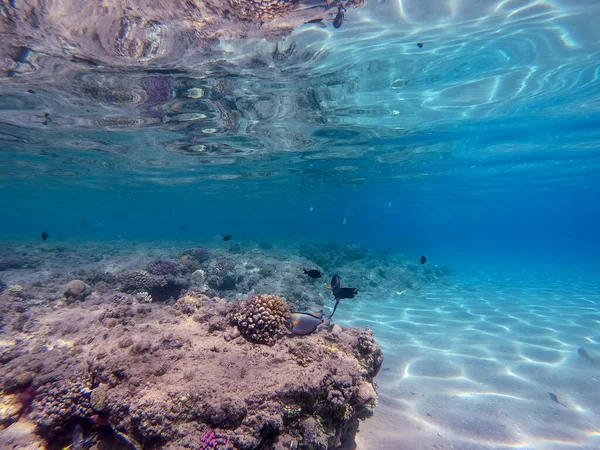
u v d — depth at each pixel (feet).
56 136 16.53
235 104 12.51
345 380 4.20
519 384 7.77
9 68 9.20
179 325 5.46
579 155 22.54
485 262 44.93
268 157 22.29
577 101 12.75
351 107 13.06
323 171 28.07
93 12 6.74
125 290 10.96
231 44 8.18
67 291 10.05
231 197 54.70
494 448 5.42
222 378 3.88
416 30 7.80
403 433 5.67
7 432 4.18
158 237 45.93
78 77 9.89
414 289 20.34
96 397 3.84
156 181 34.01
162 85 10.63
